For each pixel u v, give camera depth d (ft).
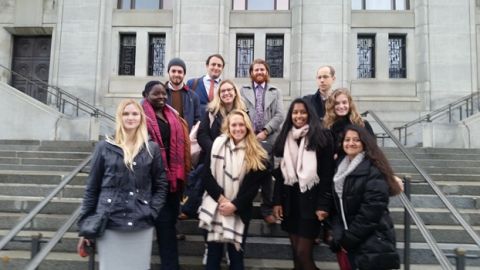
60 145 34.96
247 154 13.64
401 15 55.31
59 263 16.14
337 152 14.14
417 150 34.01
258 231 18.54
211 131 15.40
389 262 11.87
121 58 57.00
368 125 15.70
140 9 56.70
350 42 55.11
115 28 56.54
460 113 49.65
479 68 54.03
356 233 12.01
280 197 14.67
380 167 12.50
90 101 53.36
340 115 15.25
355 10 55.72
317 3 54.54
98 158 11.84
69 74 53.98
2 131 41.96
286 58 55.57
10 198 21.72
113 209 11.48
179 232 18.45
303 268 14.03
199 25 54.49
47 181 24.31
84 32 54.65
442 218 19.90
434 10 53.72
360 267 12.03
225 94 15.46
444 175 27.09
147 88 14.75
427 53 53.11
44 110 42.06
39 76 58.08
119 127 12.07
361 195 12.42
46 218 19.30
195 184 16.16
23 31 58.08
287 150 14.53
